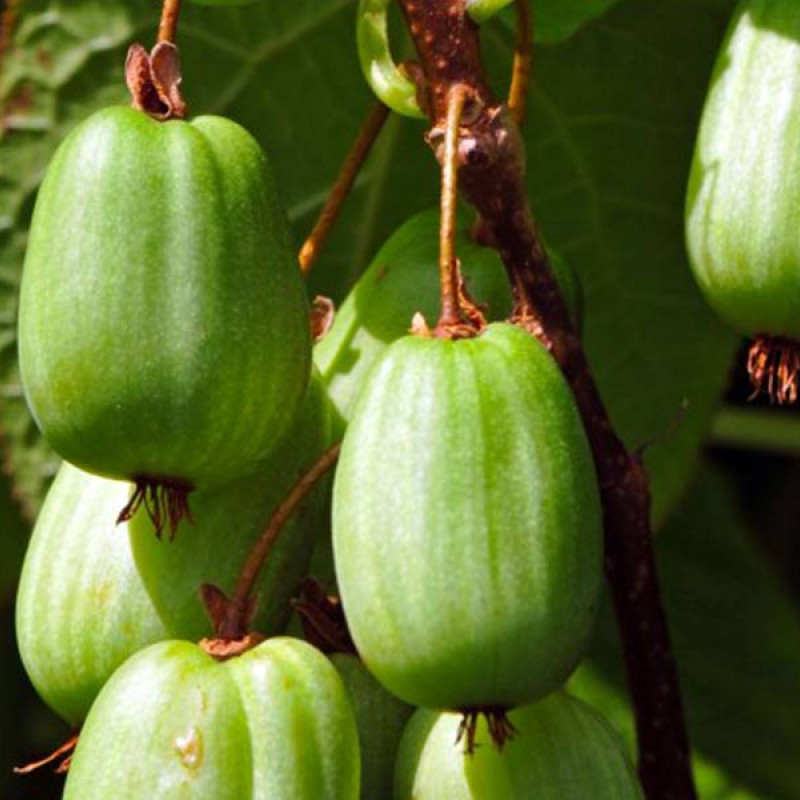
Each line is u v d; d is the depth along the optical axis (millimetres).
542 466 250
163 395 256
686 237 283
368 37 271
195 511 268
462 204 309
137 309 256
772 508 404
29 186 334
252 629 269
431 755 263
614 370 340
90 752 254
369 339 281
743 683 391
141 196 258
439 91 267
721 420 384
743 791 388
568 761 261
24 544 376
